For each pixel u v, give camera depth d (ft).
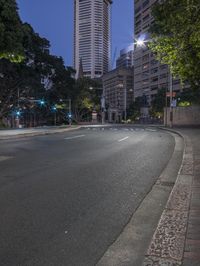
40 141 84.23
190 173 37.01
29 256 17.06
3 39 82.99
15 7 84.48
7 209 24.58
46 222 22.00
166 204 25.25
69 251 17.71
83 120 401.70
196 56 41.57
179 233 19.29
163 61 45.52
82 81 358.64
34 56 220.64
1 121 235.81
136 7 421.59
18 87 226.79
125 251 17.79
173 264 15.62
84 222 22.16
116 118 529.86
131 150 61.77
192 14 35.27
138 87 566.77
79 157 51.75
